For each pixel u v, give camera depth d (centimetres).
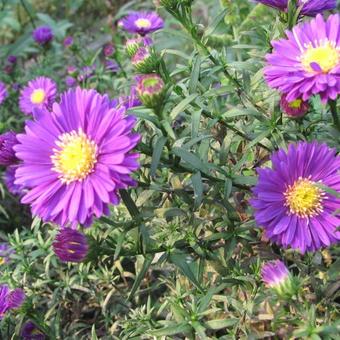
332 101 17
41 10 57
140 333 20
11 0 49
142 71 19
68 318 25
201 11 45
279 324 17
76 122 16
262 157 20
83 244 16
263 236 19
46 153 16
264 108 20
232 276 19
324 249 20
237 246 20
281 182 16
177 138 19
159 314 22
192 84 19
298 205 16
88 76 34
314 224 16
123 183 14
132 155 15
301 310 15
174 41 40
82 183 15
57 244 16
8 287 22
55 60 42
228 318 19
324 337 15
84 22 53
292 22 18
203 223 19
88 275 23
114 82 32
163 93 16
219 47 30
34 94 33
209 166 18
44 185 15
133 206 17
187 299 20
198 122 18
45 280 24
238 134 19
